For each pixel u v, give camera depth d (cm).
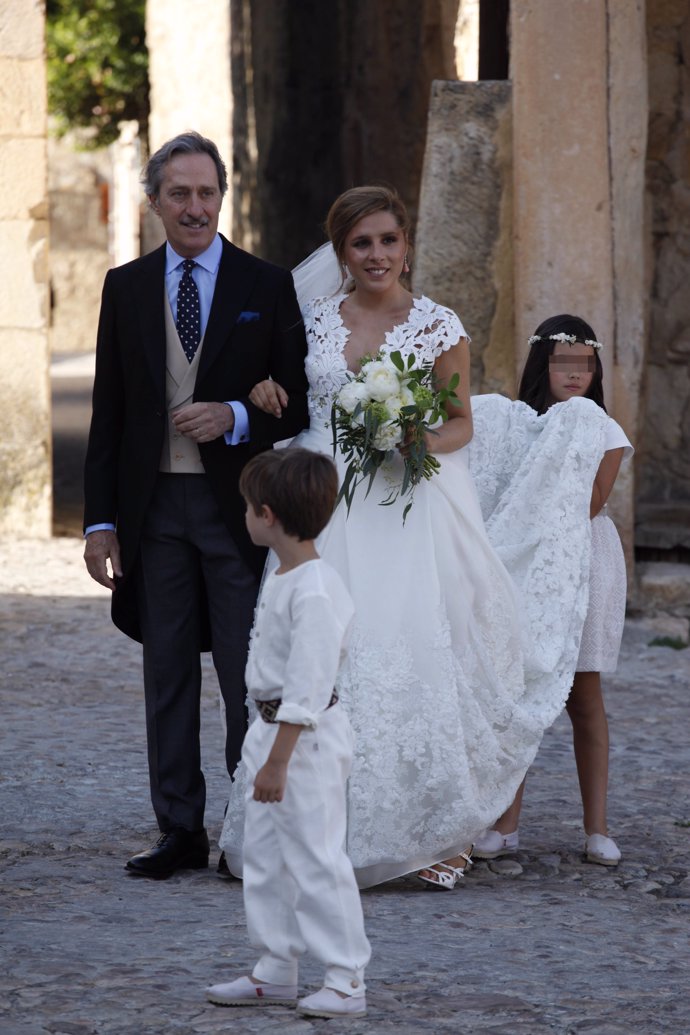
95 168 6306
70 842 846
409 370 750
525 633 811
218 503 784
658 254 1698
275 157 2648
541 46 1483
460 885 794
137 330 785
